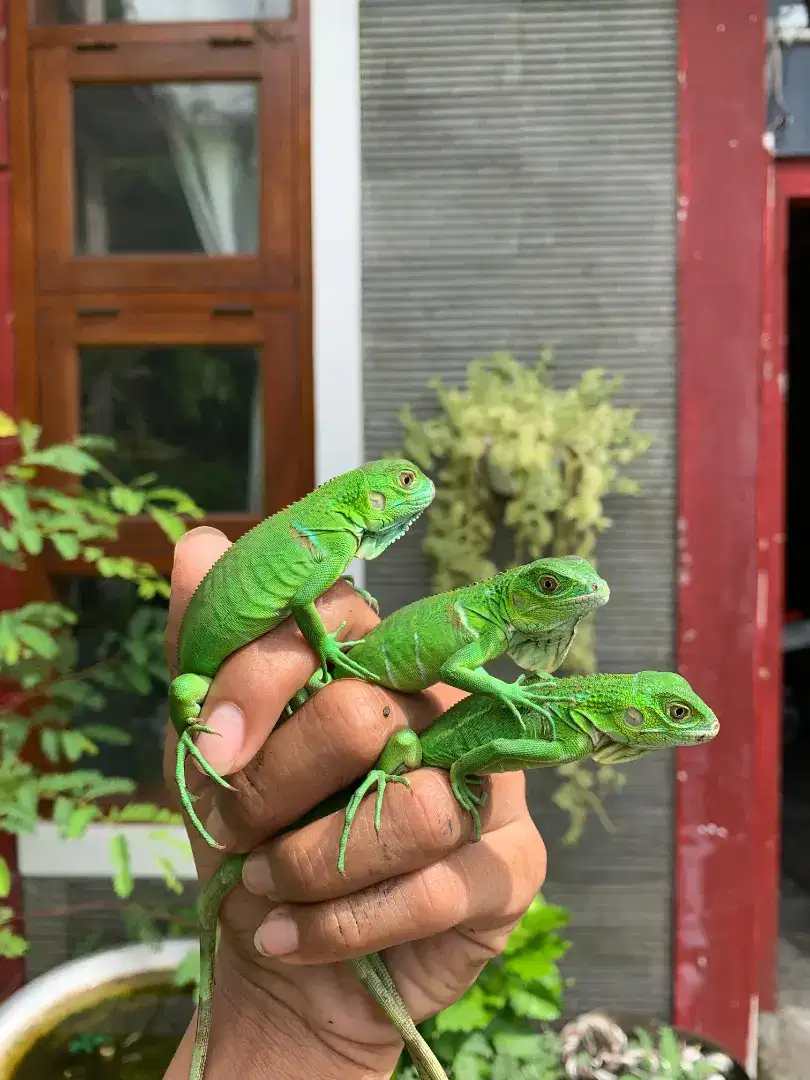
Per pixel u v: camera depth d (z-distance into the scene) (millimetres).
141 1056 352
